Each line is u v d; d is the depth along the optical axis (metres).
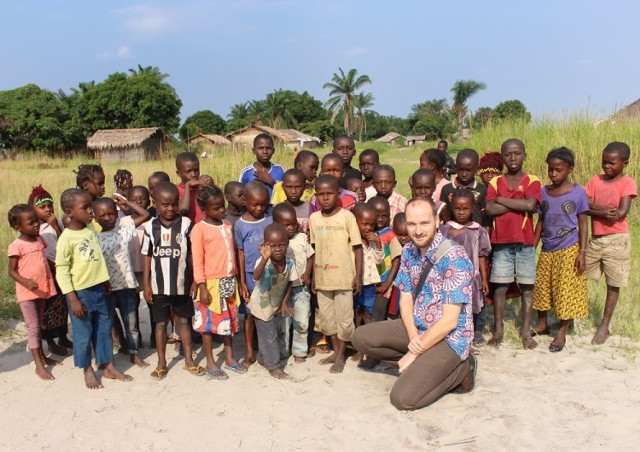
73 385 4.51
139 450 3.55
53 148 48.16
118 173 5.95
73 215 4.34
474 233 4.85
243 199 5.36
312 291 5.04
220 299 4.60
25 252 4.60
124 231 5.00
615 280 5.06
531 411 3.93
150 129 40.75
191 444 3.61
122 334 5.18
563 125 12.56
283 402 4.16
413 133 83.44
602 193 5.11
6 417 4.00
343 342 4.79
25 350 5.32
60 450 3.57
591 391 4.21
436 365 3.99
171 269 4.54
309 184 5.80
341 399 4.22
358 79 72.94
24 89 49.16
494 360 4.88
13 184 14.55
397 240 5.07
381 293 5.07
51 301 5.01
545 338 5.34
